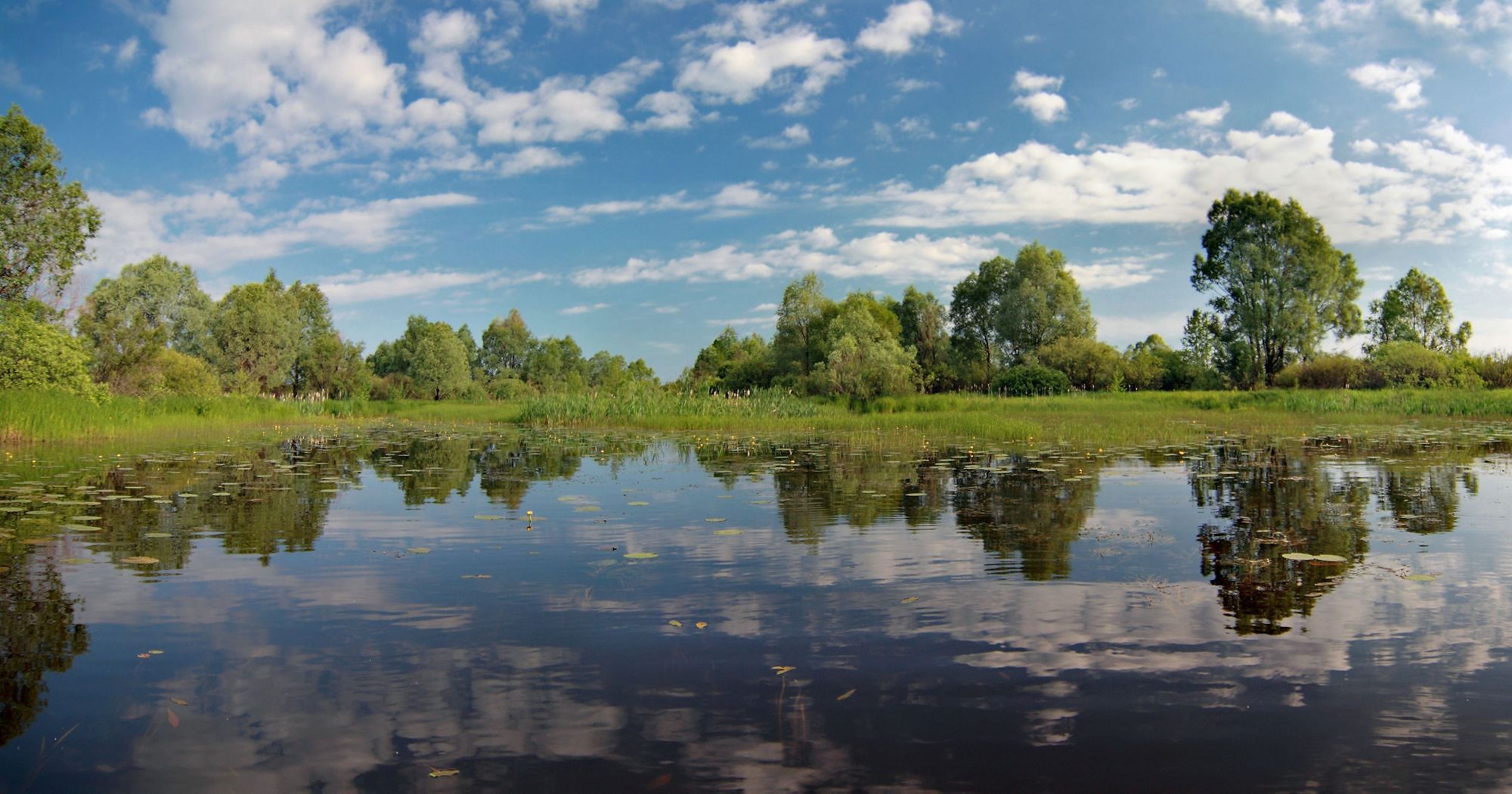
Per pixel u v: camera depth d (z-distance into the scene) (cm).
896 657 419
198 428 2431
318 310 6775
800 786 293
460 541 706
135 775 301
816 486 1076
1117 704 361
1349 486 1038
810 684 385
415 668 407
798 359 5525
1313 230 5184
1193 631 457
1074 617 484
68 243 2370
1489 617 479
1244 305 5238
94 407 2083
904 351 4631
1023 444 1780
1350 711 353
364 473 1249
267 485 1101
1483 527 756
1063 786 293
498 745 326
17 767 307
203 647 436
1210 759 312
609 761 313
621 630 464
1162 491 1006
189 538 718
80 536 727
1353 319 5312
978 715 351
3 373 2067
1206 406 3353
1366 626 464
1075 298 6125
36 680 391
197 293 5297
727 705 363
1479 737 329
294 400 4203
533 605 512
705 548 678
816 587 554
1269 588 544
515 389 6525
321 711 357
